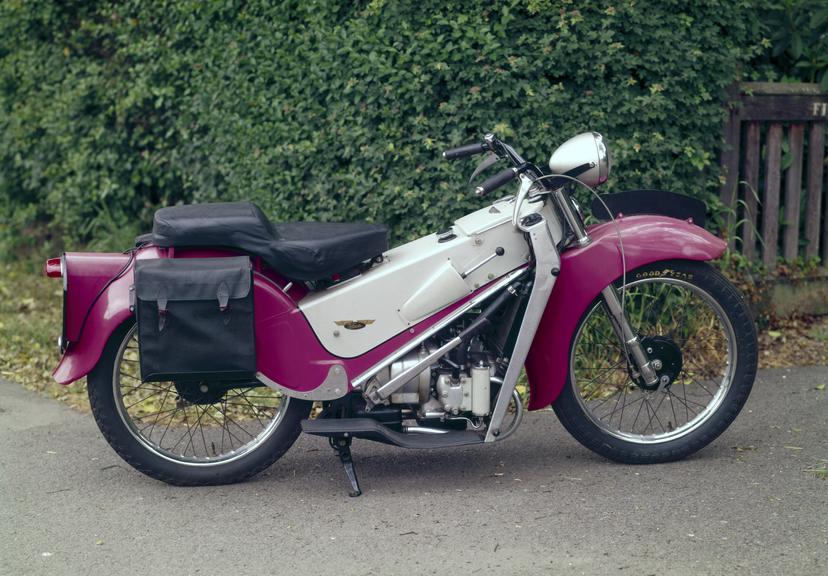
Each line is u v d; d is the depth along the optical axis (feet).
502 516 12.98
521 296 13.85
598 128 19.04
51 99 28.07
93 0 26.76
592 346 18.01
